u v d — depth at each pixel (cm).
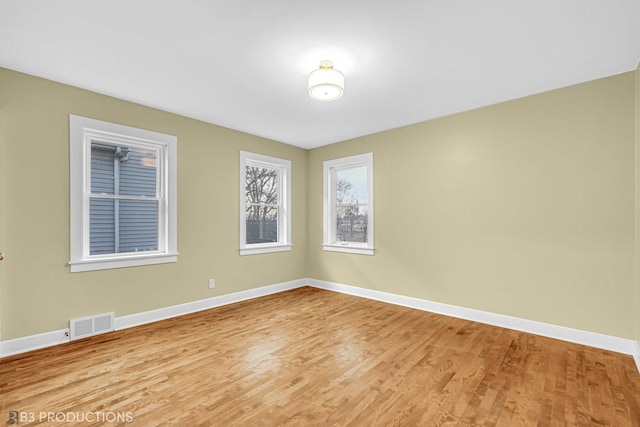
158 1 167
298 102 313
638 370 216
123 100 305
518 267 299
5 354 238
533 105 291
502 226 309
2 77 240
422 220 369
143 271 317
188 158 356
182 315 344
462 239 336
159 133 331
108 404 176
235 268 404
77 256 274
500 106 311
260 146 438
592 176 261
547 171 283
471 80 263
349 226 462
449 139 348
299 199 496
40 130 256
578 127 267
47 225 259
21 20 182
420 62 234
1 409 171
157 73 251
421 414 170
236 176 407
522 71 246
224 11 176
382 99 304
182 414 168
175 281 342
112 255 303
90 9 173
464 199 336
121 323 299
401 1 168
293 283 483
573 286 269
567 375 211
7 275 240
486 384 200
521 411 172
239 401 180
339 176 478
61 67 241
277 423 161
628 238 245
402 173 389
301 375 211
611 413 170
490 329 300
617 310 249
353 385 198
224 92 289
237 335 284
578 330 266
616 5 169
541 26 189
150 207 332
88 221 287
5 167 240
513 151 303
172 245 339
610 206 253
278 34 199
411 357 239
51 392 188
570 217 271
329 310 364
